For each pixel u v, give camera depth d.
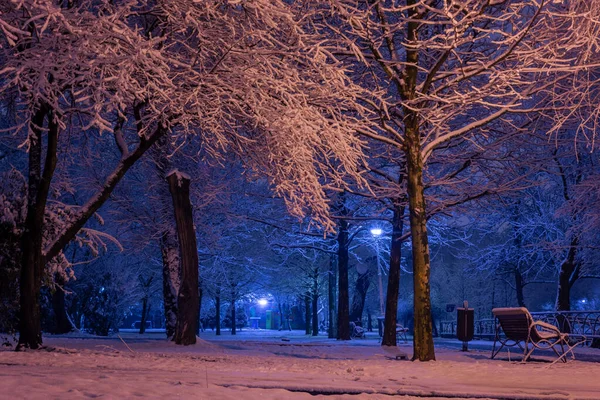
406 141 12.73
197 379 6.95
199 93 10.12
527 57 11.69
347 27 14.41
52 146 13.02
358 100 15.64
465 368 10.38
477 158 19.36
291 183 11.72
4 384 5.93
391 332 21.23
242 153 12.40
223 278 36.22
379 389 6.61
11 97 12.68
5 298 14.37
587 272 28.81
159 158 22.41
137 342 17.91
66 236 13.76
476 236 41.03
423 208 12.68
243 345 19.75
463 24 11.05
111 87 9.27
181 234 17.41
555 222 29.98
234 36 9.46
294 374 8.56
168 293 22.61
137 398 5.43
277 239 32.38
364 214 29.00
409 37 12.78
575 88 13.31
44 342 16.67
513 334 12.94
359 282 40.31
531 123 18.72
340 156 10.89
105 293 34.84
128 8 8.41
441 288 51.69
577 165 25.06
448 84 12.44
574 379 8.45
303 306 58.41
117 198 23.70
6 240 14.04
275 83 9.84
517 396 6.18
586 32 11.09
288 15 8.92
